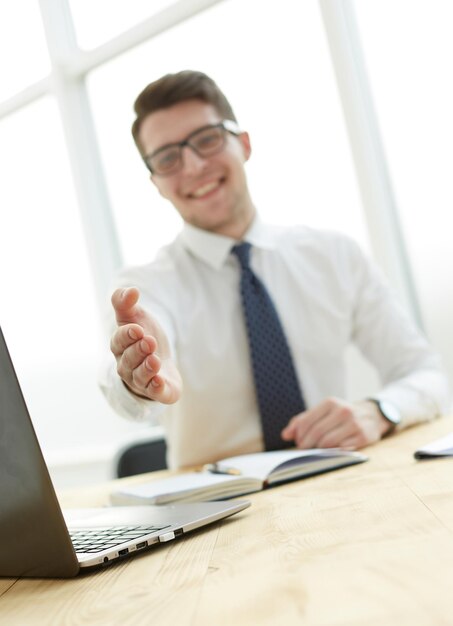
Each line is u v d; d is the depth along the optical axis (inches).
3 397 26.2
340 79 117.1
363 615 18.1
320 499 37.6
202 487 43.9
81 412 151.9
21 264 155.2
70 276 151.1
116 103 143.6
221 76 129.0
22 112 153.7
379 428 57.9
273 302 72.4
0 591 28.4
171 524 33.6
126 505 46.9
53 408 153.9
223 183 73.6
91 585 26.6
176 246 78.2
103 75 144.3
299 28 122.0
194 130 72.6
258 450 72.0
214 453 73.3
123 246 148.1
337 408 56.1
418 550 23.5
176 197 74.5
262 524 33.4
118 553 29.5
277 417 68.6
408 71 115.0
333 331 76.2
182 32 132.5
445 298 116.0
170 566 27.6
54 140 149.7
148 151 74.8
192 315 73.7
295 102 123.3
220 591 22.9
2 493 28.3
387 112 117.4
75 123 145.6
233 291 74.1
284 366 69.3
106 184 148.1
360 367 120.6
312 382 74.9
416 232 117.3
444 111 112.7
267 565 25.3
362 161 117.0
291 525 32.0
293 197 125.0
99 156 148.3
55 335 153.3
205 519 34.0
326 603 19.7
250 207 76.9
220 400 72.7
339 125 120.3
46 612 24.0
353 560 23.8
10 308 155.2
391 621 17.2
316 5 119.9
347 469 46.6
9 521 28.7
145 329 43.9
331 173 121.8
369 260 79.2
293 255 77.6
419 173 115.8
